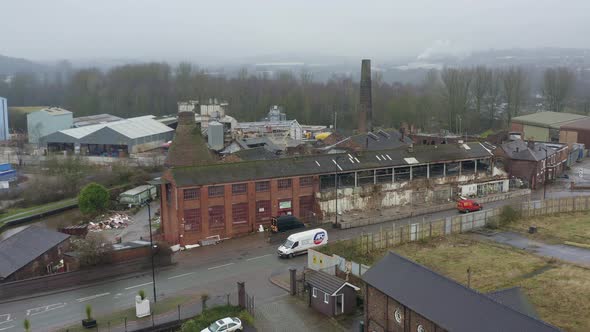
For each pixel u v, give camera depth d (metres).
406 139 101.88
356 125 179.00
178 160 67.56
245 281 48.31
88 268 48.97
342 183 71.12
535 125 131.00
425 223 59.53
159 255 52.22
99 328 38.91
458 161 79.81
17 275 47.81
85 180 98.44
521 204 68.25
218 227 60.72
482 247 56.97
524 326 27.06
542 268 50.22
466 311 29.50
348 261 46.94
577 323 38.53
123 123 139.50
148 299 43.28
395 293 33.72
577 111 187.25
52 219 82.00
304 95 196.50
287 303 43.50
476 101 176.12
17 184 100.31
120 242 59.44
